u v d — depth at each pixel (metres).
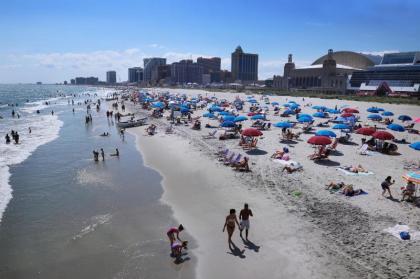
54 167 27.12
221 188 20.41
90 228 15.83
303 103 86.69
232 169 24.11
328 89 156.75
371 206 16.83
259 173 22.78
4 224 16.47
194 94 141.50
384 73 132.12
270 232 14.52
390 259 12.11
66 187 21.98
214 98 97.25
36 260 13.17
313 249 13.01
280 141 33.34
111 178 23.73
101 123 56.78
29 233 15.45
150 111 72.81
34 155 31.70
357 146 31.06
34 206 18.77
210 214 16.88
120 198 19.72
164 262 12.68
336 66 185.00
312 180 20.98
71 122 58.78
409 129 40.66
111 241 14.51
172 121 51.78
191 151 30.59
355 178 21.30
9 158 30.44
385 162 25.45
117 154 30.62
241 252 13.11
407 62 136.12
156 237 14.73
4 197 20.25
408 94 115.56
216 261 12.57
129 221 16.48
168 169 25.41
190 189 20.70
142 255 13.25
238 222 14.44
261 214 16.33
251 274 11.70
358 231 14.23
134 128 48.81
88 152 32.78
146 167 26.34
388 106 77.81
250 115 51.19
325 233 14.18
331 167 23.81
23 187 22.11
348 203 17.27
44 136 43.25
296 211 16.47
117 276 11.91
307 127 39.09
